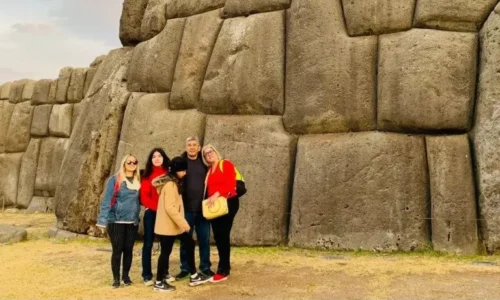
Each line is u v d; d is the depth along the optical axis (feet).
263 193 29.35
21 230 35.19
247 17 32.86
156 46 36.63
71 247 31.48
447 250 25.43
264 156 29.91
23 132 68.23
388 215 26.35
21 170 66.90
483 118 26.02
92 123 39.22
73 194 37.65
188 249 21.26
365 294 18.83
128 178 21.80
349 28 29.09
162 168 21.80
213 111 32.78
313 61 29.45
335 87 28.71
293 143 29.89
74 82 63.77
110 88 38.96
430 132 27.09
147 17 38.91
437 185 26.22
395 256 25.17
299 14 30.45
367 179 27.02
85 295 19.89
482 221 25.49
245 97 31.32
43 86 67.46
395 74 27.30
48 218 53.52
